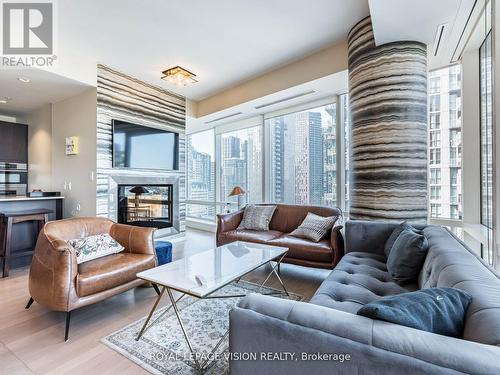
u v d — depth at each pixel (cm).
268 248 257
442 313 82
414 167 254
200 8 250
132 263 228
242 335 89
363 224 250
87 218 264
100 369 151
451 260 127
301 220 350
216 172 587
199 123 557
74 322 202
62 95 392
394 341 70
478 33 232
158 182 448
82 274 197
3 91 377
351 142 291
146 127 425
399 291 163
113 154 378
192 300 239
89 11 253
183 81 393
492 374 58
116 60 355
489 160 235
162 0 239
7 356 162
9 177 476
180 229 490
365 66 270
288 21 272
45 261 194
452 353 64
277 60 354
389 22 226
